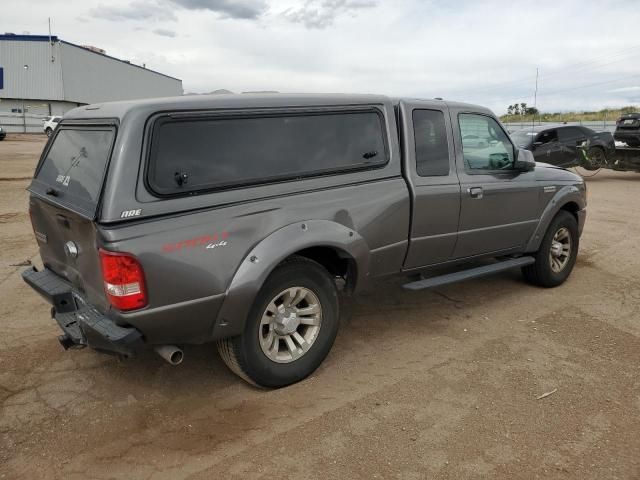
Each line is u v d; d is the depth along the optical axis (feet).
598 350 13.92
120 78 217.15
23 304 17.17
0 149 82.64
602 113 164.25
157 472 9.36
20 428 10.66
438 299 17.63
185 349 14.05
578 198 18.69
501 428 10.48
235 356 11.34
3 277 19.86
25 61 169.89
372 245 13.17
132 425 10.76
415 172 13.91
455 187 14.75
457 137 15.08
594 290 18.69
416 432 10.37
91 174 10.39
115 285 9.56
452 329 15.28
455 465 9.42
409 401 11.46
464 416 10.91
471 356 13.56
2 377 12.64
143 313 9.81
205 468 9.43
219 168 10.75
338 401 11.51
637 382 12.25
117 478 9.22
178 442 10.19
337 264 13.50
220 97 11.10
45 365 13.21
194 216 10.27
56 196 11.41
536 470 9.28
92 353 13.83
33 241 25.34
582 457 9.61
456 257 15.66
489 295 18.07
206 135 10.67
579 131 49.42
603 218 31.94
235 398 11.70
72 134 12.09
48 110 176.35
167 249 9.88
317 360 12.44
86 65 188.24
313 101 12.30
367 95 13.47
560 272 18.89
